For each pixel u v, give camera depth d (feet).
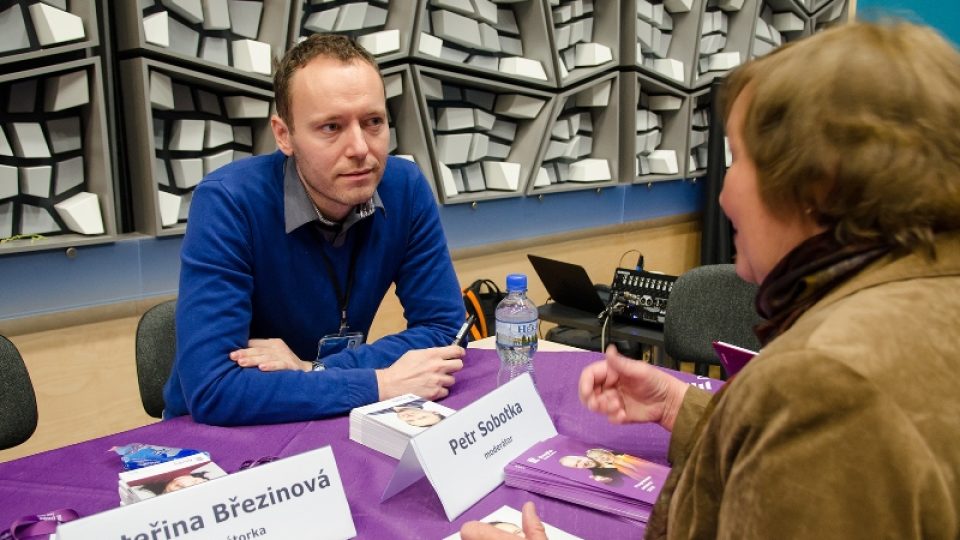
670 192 12.76
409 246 5.31
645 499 2.97
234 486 2.81
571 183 11.12
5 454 6.51
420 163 8.84
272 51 7.59
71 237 6.64
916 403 1.47
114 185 7.06
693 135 13.00
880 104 1.61
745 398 1.62
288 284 4.78
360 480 3.39
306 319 4.94
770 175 1.75
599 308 8.47
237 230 4.46
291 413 4.06
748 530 1.54
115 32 6.86
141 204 7.14
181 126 7.25
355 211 4.72
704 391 3.29
